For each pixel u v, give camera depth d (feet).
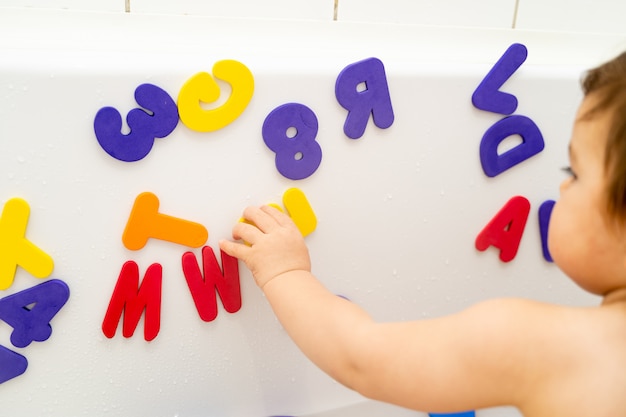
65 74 2.03
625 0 2.97
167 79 2.13
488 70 2.55
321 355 1.99
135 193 2.20
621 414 1.58
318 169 2.40
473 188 2.65
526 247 2.81
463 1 2.74
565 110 2.68
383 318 2.69
